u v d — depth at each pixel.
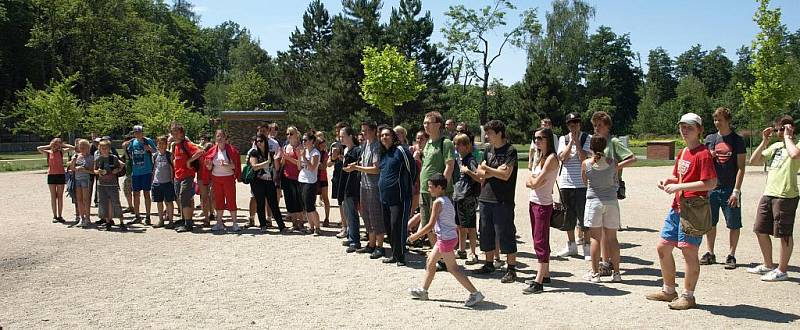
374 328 5.55
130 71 61.66
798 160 7.10
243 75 85.88
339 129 9.69
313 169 10.56
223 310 6.18
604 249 7.29
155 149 12.08
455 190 8.34
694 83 71.00
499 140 7.27
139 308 6.29
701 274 7.57
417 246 9.66
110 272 7.92
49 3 54.56
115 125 40.19
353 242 9.23
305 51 56.44
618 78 90.81
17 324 5.78
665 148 35.97
